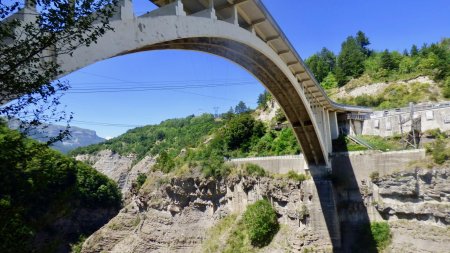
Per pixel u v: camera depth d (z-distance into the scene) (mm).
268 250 47406
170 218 62594
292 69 37469
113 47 13289
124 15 13898
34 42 8492
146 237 63688
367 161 46750
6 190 8383
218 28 21094
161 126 174000
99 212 92062
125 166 148000
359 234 44250
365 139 55625
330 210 45281
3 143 8180
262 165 54500
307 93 43750
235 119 77562
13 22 8453
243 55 29438
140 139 165500
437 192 39500
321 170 48031
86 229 87438
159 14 16750
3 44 8266
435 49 90188
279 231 48875
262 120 80250
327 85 96250
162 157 73312
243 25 28219
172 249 59406
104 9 9500
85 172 92312
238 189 55812
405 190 41812
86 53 12102
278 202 50562
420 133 50531
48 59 10422
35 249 9516
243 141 71500
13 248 8398
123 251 65438
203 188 59531
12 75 8141
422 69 79125
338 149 53531
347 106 56281
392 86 78062
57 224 78938
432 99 68938
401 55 95438
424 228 40031
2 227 8234
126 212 71250
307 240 45188
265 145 67062
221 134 76625
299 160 50656
